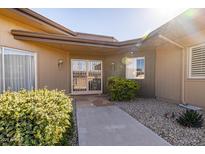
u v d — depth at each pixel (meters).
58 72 8.94
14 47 6.02
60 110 2.92
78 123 4.66
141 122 4.74
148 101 8.23
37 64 7.04
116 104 7.54
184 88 6.89
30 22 7.09
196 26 5.19
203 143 3.29
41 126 2.29
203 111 5.86
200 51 6.14
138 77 9.77
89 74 11.30
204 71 5.96
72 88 10.66
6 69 5.73
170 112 5.82
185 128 4.16
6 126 2.24
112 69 11.22
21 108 2.38
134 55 9.93
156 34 6.07
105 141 3.41
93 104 7.55
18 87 6.13
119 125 4.46
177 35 6.16
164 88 8.16
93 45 8.03
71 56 10.53
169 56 7.78
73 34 10.66
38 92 3.49
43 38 6.61
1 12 5.61
